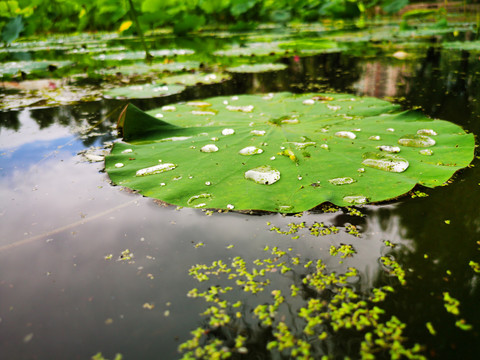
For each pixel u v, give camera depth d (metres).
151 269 0.33
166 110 0.67
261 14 2.64
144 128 0.57
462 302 0.29
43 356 0.26
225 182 0.43
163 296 0.30
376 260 0.33
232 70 1.08
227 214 0.39
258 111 0.65
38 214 0.40
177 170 0.46
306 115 0.62
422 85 0.82
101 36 2.28
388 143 0.50
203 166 0.47
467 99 0.71
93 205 0.41
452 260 0.33
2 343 0.27
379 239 0.35
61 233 0.37
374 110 0.63
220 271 0.32
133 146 0.53
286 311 0.29
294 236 0.36
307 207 0.39
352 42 1.59
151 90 0.83
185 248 0.35
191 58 1.31
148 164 0.48
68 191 0.44
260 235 0.36
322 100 0.70
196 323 0.28
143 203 0.41
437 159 0.46
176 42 1.73
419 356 0.25
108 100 0.78
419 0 3.08
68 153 0.53
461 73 0.91
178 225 0.38
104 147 0.54
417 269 0.32
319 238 0.36
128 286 0.31
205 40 1.79
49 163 0.50
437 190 0.42
